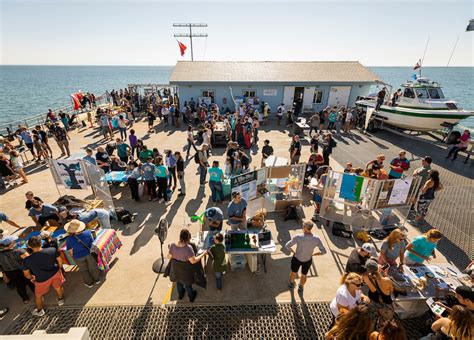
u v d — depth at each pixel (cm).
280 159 956
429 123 1452
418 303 459
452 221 765
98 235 576
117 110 2131
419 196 713
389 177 809
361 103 1888
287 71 2212
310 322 464
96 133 1686
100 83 13562
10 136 1456
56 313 478
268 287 534
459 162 1207
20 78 18988
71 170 758
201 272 474
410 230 726
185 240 438
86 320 466
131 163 959
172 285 539
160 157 830
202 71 2188
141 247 648
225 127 1453
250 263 570
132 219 757
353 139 1555
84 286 535
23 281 485
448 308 394
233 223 630
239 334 442
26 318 470
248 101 2072
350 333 310
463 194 918
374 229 712
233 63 2372
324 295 518
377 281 397
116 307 489
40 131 1187
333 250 645
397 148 1394
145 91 2691
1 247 454
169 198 876
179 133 1670
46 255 443
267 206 793
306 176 935
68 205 734
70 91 9138
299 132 1577
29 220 771
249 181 726
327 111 1758
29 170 1121
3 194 916
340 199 737
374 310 380
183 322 461
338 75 2152
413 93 1502
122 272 570
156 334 441
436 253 639
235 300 504
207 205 839
